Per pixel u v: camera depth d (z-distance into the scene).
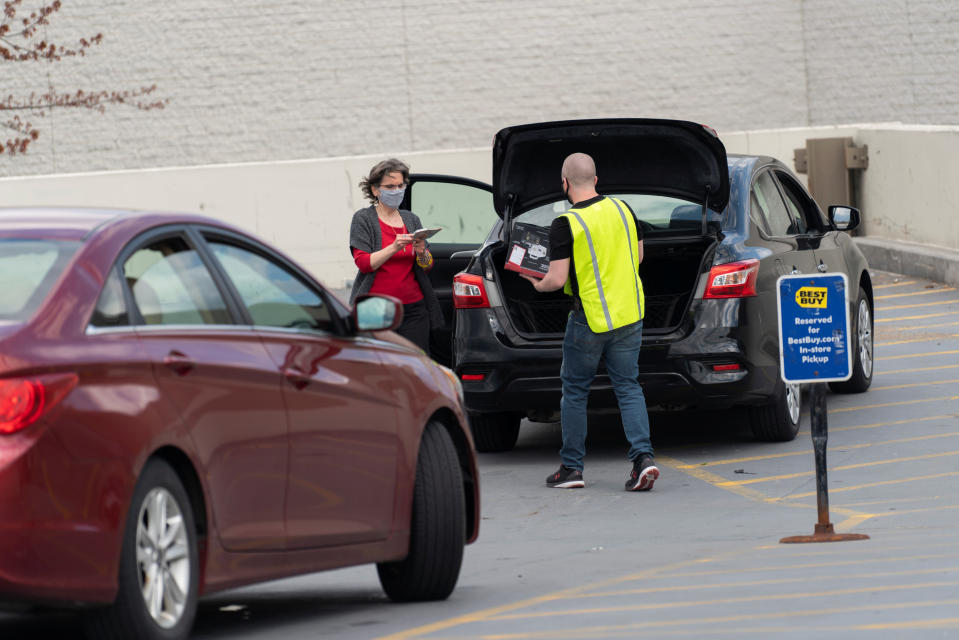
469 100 44.59
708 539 12.71
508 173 17.19
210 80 45.19
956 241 31.48
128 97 45.16
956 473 15.31
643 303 15.41
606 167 17.22
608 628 8.78
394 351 10.41
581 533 13.45
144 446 7.68
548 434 19.59
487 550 12.84
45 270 7.94
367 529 9.66
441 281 19.78
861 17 42.00
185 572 8.02
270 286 9.38
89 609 7.54
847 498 14.45
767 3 43.38
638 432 15.30
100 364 7.61
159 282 8.42
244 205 36.00
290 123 45.12
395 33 44.72
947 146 31.59
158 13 45.03
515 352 16.55
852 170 35.69
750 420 17.52
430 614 9.80
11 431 7.18
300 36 44.97
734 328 16.31
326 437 9.26
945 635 7.95
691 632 8.45
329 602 10.63
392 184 16.61
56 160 45.38
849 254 20.05
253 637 9.04
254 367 8.70
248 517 8.55
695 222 17.03
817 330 11.93
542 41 44.28
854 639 7.96
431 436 10.41
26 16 44.78
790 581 10.09
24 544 7.14
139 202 36.22
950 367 22.14
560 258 15.07
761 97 43.53
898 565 10.51
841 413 19.09
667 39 43.84
